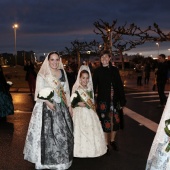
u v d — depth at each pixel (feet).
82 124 19.33
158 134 13.12
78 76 20.11
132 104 42.01
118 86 20.40
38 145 16.93
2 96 31.63
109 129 20.26
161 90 38.93
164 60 38.78
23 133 25.84
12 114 32.24
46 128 16.92
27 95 53.57
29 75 53.42
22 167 17.85
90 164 18.39
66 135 17.07
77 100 19.65
